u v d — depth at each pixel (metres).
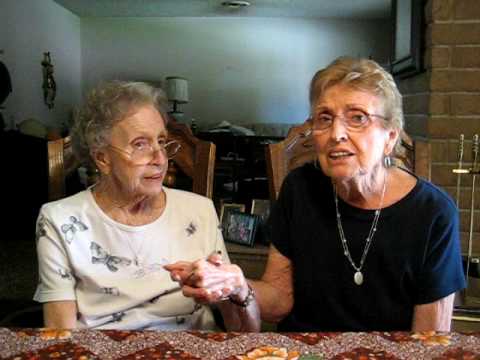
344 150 0.97
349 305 1.07
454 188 2.09
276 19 7.82
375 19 7.73
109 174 1.09
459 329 1.50
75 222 1.08
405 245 1.02
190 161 1.47
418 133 2.23
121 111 1.05
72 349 0.72
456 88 2.05
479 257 1.76
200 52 7.96
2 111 5.46
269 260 1.19
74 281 1.09
